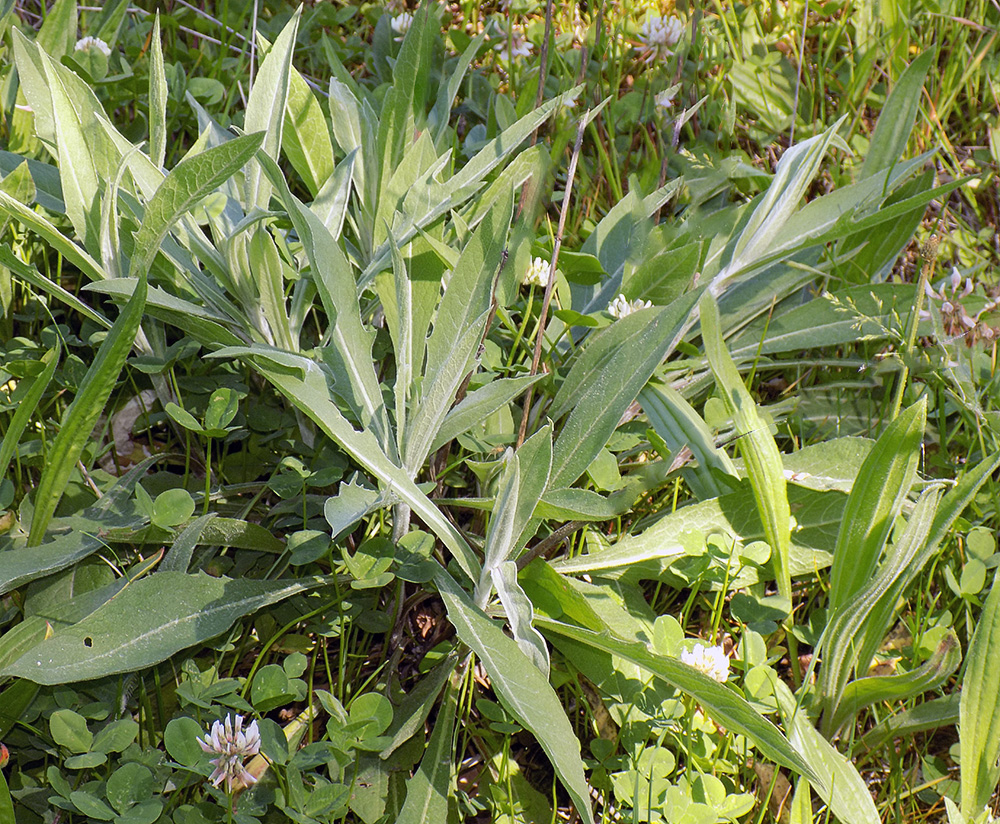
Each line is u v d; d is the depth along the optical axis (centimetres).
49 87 152
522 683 117
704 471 158
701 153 232
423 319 162
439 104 215
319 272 135
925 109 271
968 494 128
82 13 257
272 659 146
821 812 128
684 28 260
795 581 166
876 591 125
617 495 138
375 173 185
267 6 290
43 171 182
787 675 157
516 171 181
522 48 266
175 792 122
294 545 133
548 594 143
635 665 138
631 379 145
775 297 201
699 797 124
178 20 273
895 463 132
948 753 147
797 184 190
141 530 142
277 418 168
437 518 131
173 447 174
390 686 141
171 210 136
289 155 186
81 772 123
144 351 165
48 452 138
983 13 299
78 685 131
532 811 133
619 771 133
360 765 127
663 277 187
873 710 142
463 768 140
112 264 157
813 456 163
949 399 196
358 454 126
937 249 162
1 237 173
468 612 127
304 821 110
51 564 128
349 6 289
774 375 209
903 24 279
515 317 200
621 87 277
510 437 158
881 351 205
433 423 140
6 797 107
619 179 239
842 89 281
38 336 186
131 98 226
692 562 150
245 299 162
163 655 120
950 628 146
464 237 170
